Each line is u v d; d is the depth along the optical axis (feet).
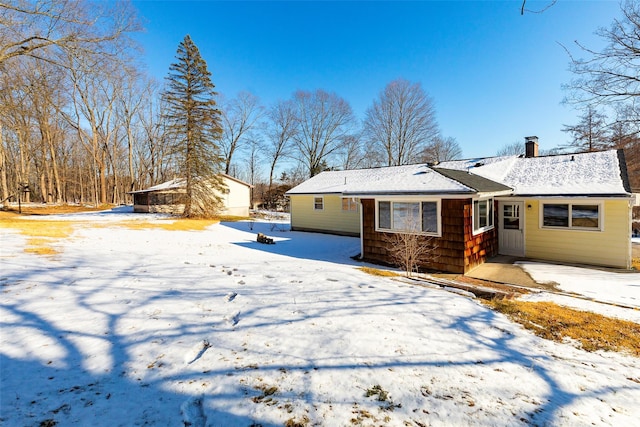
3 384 8.28
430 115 110.32
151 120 124.26
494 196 31.91
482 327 13.26
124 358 9.84
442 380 9.06
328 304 15.49
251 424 7.09
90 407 7.52
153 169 125.70
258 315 13.75
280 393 8.25
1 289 15.12
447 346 11.26
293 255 34.71
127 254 26.81
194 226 58.29
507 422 7.29
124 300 14.88
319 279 20.79
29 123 82.84
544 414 7.63
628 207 27.89
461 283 21.97
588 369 10.03
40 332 11.18
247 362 9.80
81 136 109.81
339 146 127.75
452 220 27.50
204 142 72.23
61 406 7.51
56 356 9.78
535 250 32.71
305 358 10.12
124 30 44.96
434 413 7.57
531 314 15.46
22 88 51.57
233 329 12.28
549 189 31.68
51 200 114.93
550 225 31.83
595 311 16.67
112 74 48.49
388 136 114.21
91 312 13.20
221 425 7.04
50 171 120.57
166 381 8.68
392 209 31.32
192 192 73.15
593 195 28.04
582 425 7.27
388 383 8.82
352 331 12.24
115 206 105.19
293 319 13.39
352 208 52.19
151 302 14.79
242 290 17.56
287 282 19.79
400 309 15.05
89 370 9.13
